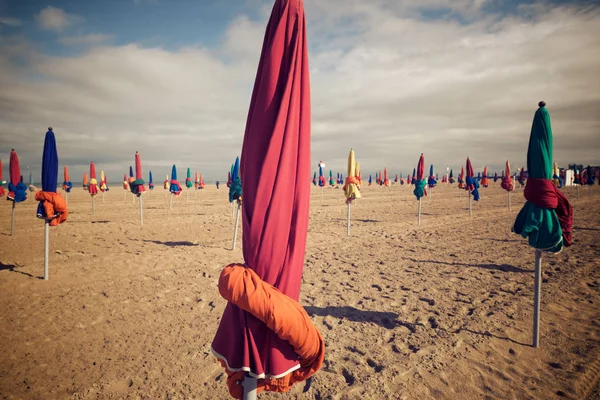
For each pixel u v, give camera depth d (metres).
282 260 1.38
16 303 5.36
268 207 1.35
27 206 24.17
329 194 43.66
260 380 1.48
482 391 3.13
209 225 14.57
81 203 26.97
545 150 3.66
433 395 3.08
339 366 3.60
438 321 4.71
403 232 12.88
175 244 10.34
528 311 4.99
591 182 29.88
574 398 3.01
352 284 6.53
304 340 1.31
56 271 7.11
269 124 1.39
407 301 5.55
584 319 4.63
